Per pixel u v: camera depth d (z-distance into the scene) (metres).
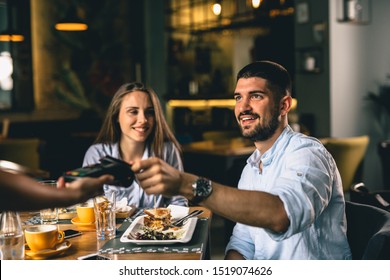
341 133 5.54
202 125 7.80
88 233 1.74
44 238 1.47
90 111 7.59
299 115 5.67
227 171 4.61
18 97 7.10
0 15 7.08
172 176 1.13
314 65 5.55
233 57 7.68
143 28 8.38
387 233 1.32
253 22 6.79
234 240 1.84
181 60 8.30
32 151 4.90
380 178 6.02
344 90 5.54
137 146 2.50
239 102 1.59
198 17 7.89
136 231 1.70
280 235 1.23
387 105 5.74
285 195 1.25
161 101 8.30
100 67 7.88
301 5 5.67
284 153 1.58
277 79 1.55
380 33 5.92
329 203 1.52
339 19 5.41
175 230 1.71
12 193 0.94
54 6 7.35
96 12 7.79
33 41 7.17
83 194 1.05
